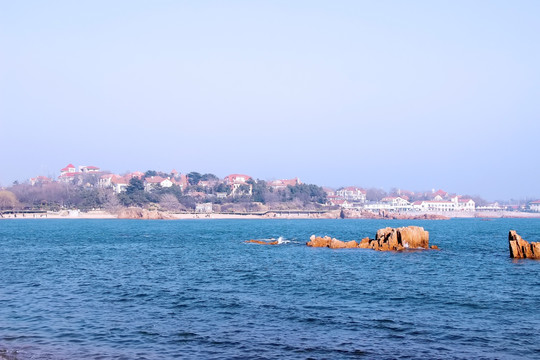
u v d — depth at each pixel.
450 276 54.91
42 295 43.44
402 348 29.09
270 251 84.31
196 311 37.56
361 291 45.84
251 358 27.36
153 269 60.66
